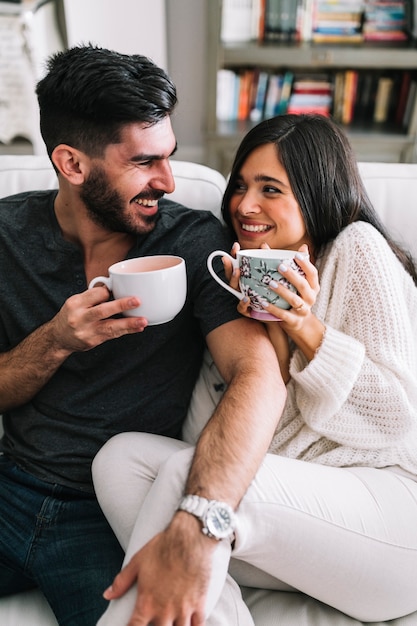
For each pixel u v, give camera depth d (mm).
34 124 2666
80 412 1013
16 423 1062
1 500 989
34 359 945
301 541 805
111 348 1000
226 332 955
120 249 1045
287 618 857
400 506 877
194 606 704
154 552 714
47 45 2629
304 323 903
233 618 776
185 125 3291
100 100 874
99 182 938
